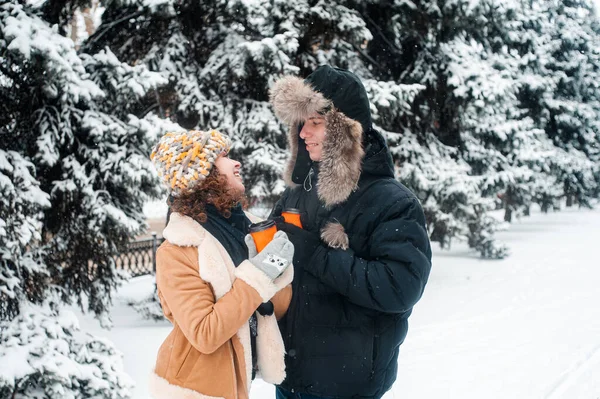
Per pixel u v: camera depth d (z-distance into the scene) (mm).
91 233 5996
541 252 15305
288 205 2221
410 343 6820
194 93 7793
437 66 9852
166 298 1706
